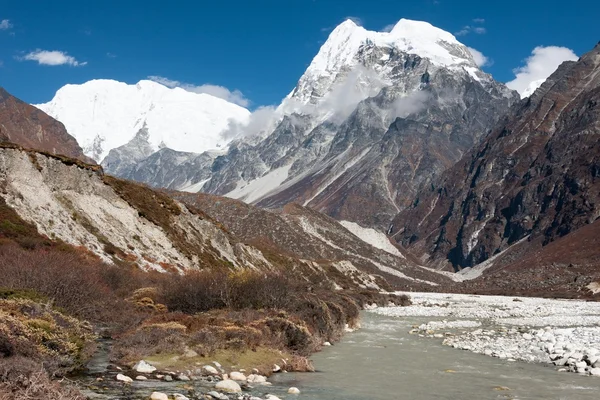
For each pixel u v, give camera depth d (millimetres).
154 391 18391
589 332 41969
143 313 33750
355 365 28219
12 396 14344
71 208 67062
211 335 26000
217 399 18203
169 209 89625
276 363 25797
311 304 38031
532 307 84125
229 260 93625
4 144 65375
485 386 23500
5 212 55938
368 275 162375
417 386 23203
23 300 24203
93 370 21016
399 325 53125
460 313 70250
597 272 162000
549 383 24328
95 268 44000
